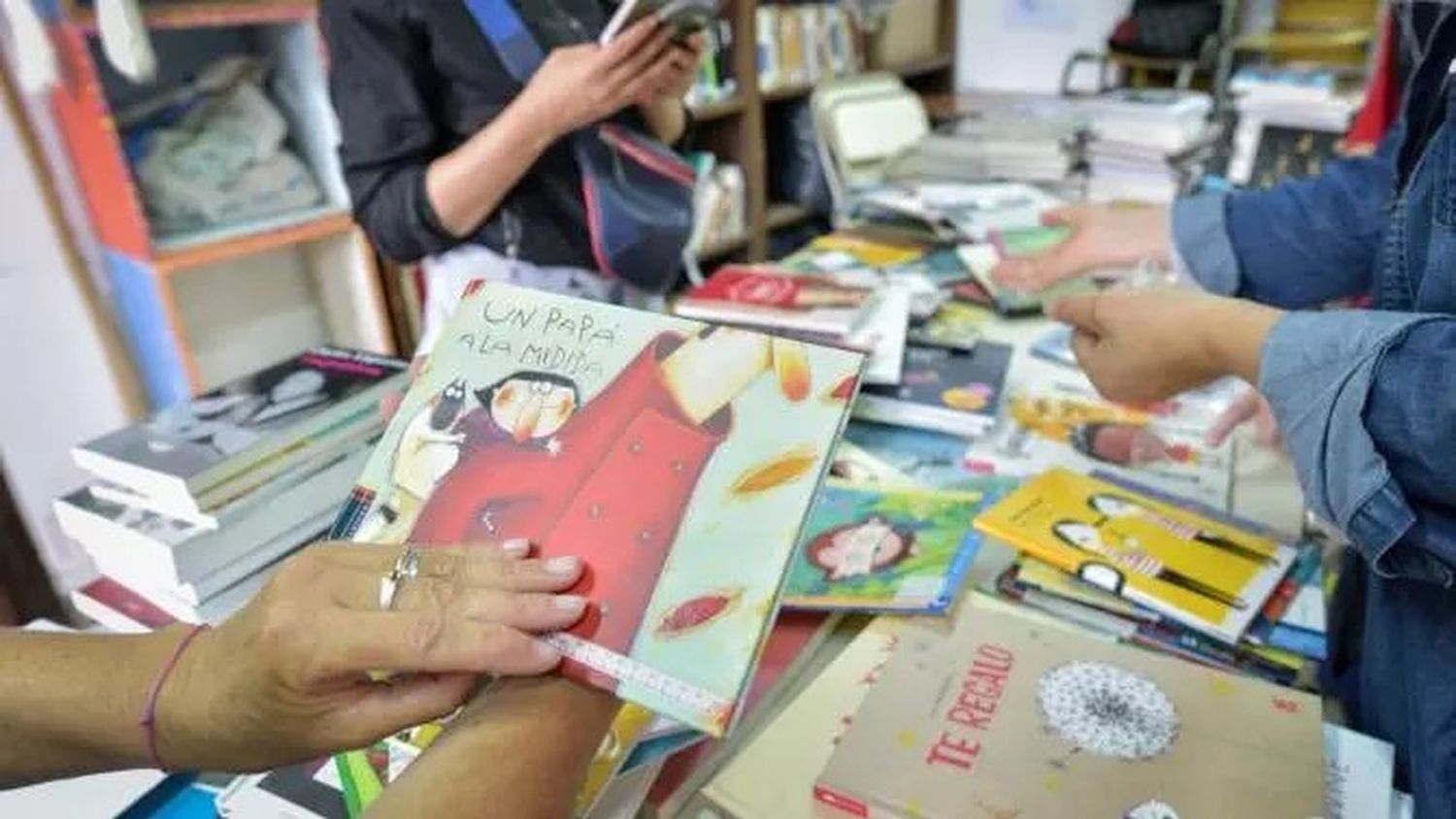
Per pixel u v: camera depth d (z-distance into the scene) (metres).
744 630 0.38
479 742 0.37
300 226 1.74
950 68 3.19
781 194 2.96
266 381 0.79
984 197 1.47
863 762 0.49
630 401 0.46
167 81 1.75
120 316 1.78
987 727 0.51
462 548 0.41
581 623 0.39
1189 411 0.91
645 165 1.12
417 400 0.49
